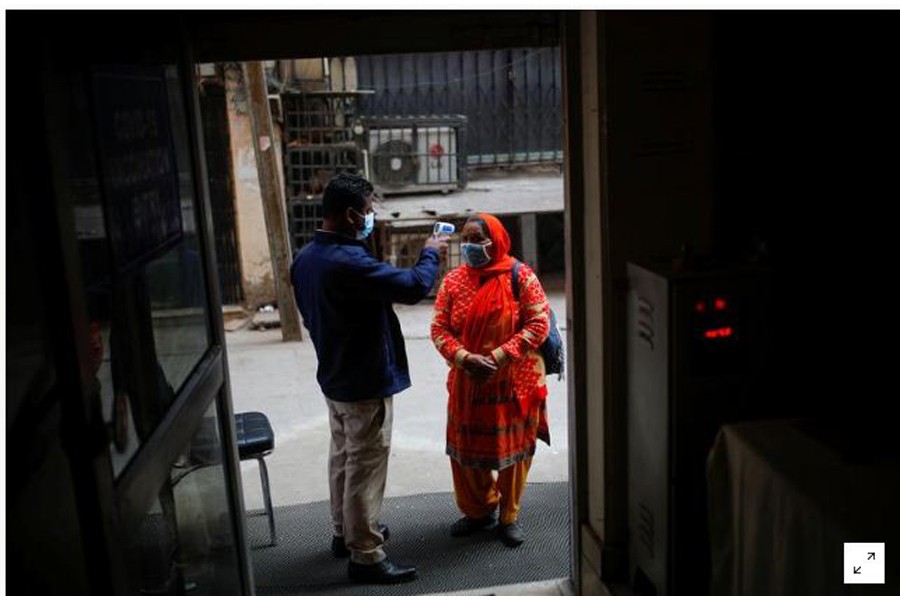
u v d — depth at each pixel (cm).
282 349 647
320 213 805
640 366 237
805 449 198
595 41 237
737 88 242
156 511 198
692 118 243
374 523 311
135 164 196
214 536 253
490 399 315
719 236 250
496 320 308
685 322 214
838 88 242
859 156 244
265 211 639
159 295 211
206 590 238
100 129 173
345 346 292
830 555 170
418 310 739
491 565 323
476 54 947
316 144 818
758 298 216
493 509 349
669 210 247
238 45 250
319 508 388
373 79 938
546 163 991
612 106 238
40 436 139
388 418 306
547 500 380
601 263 250
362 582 315
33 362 138
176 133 232
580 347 271
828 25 238
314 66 824
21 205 136
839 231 248
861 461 190
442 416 498
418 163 857
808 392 243
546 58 963
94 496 147
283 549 348
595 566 275
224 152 728
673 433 221
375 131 845
